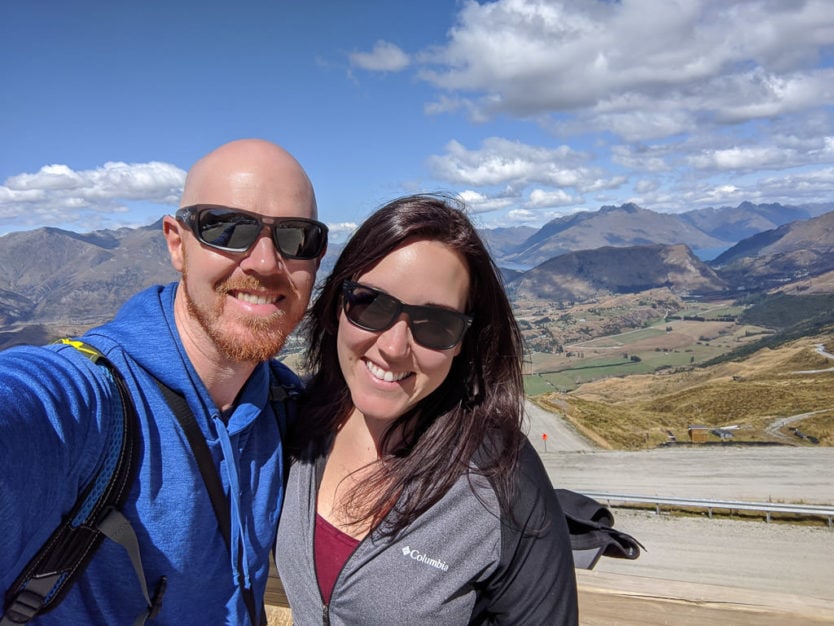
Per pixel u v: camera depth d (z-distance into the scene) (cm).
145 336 56
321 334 73
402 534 59
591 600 76
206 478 58
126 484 52
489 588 60
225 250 57
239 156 59
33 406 45
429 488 58
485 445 60
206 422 58
